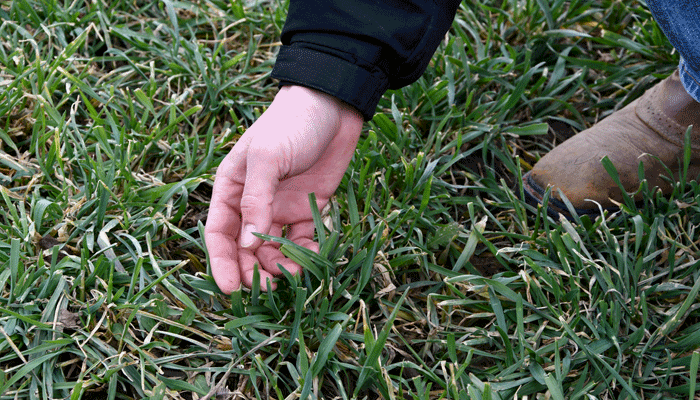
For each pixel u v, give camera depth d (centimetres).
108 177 108
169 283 101
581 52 138
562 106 129
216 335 102
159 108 123
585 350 100
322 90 97
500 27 135
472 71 127
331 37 97
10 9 128
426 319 106
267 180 96
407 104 124
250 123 124
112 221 106
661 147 114
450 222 114
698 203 113
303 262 101
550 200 116
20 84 118
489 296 105
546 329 105
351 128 102
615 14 140
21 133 116
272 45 131
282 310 104
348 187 110
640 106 116
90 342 100
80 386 94
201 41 132
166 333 100
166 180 115
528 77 123
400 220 108
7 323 98
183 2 135
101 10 129
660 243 114
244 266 101
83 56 127
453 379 97
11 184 112
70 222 105
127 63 128
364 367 98
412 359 104
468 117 123
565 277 110
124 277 104
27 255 104
